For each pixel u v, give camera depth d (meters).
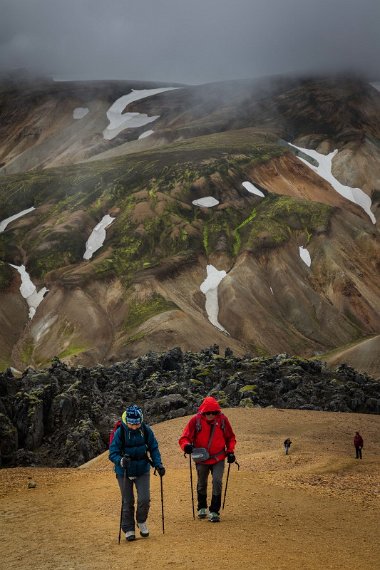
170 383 84.56
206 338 193.00
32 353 194.50
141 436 12.93
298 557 11.76
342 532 14.51
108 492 18.47
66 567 10.95
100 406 74.81
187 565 10.81
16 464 63.94
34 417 69.19
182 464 44.62
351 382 84.62
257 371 90.44
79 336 196.62
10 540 13.04
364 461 41.84
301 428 59.19
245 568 10.70
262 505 17.00
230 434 14.55
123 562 11.11
